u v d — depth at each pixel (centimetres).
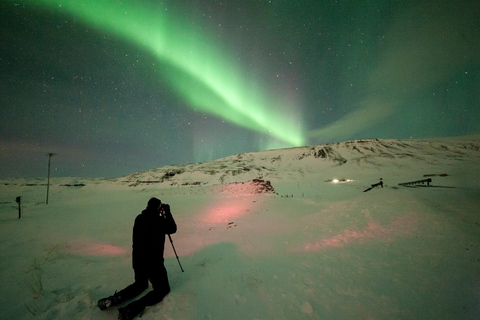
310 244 565
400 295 327
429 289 336
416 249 463
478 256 406
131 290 323
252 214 1070
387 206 703
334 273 405
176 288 368
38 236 746
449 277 360
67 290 359
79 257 522
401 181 3588
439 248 453
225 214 1105
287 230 716
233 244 604
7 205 2439
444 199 745
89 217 1183
